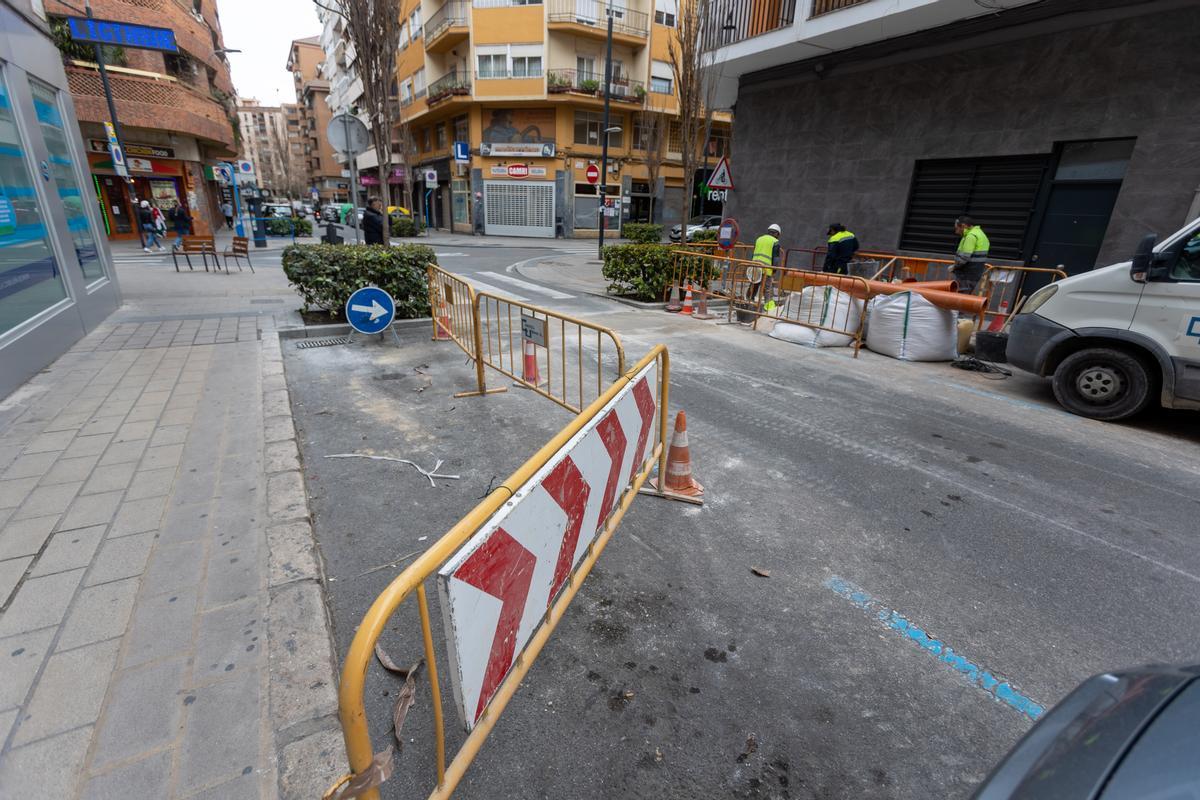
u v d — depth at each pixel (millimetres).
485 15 29969
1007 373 7141
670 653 2486
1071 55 8555
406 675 2303
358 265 7785
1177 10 7500
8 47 5844
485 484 3830
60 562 2775
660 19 32062
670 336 8508
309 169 90125
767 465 4332
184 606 2518
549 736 2076
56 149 7012
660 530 3426
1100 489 4098
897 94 10930
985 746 2088
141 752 1876
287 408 4781
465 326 6375
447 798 1584
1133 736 1188
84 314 7066
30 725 1949
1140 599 2914
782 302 9773
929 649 2545
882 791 1915
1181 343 4938
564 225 32812
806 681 2357
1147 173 7973
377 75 9953
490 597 1640
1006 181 9672
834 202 12414
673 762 1993
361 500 3584
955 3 8914
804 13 11008
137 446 4020
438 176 38625
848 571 3084
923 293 7523
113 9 21109
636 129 34094
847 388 6316
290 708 2059
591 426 2363
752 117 14055
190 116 23562
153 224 19078
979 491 4016
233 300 9703
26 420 4441
